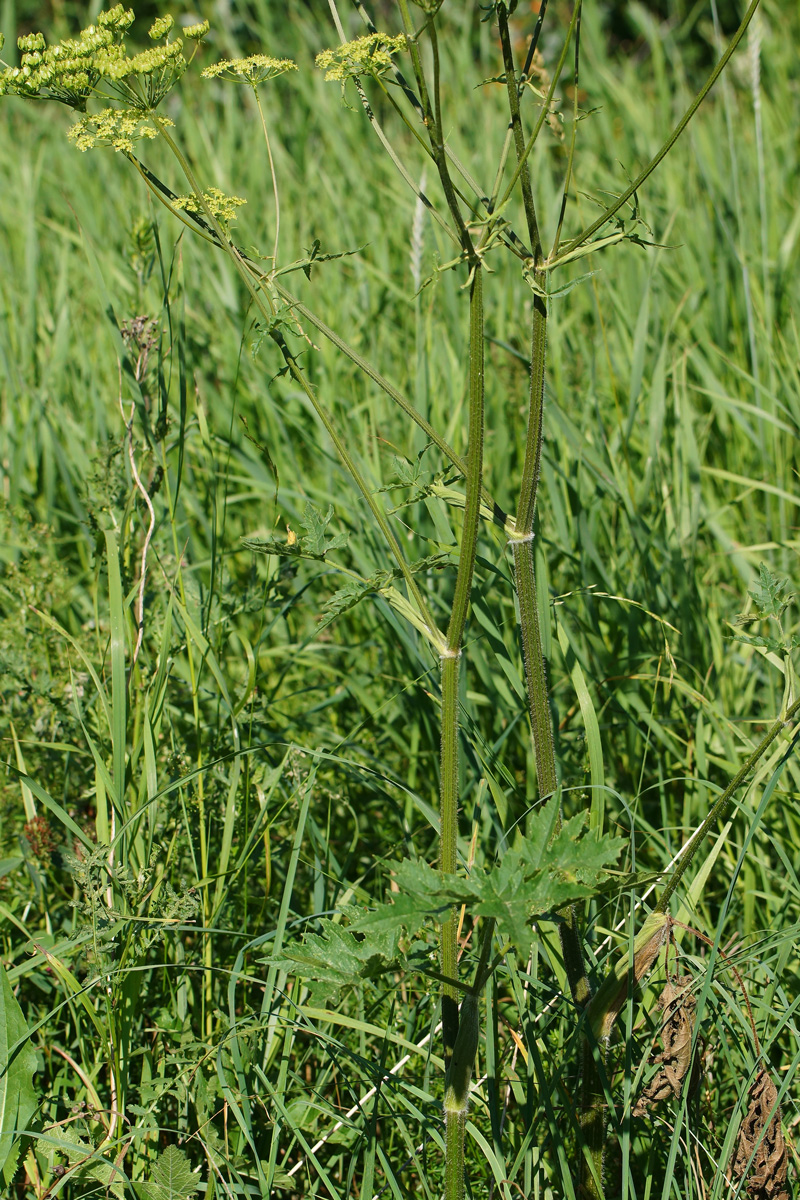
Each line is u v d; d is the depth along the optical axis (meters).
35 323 3.66
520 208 4.10
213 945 1.88
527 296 3.49
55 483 3.20
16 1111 1.47
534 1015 1.66
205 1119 1.52
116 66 1.23
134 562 2.25
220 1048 1.54
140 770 1.96
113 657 1.74
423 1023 1.80
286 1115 1.46
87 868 1.58
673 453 2.77
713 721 2.11
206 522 2.66
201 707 2.32
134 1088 1.62
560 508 2.48
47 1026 1.74
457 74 5.42
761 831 1.80
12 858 1.85
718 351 3.07
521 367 3.01
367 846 2.24
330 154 4.97
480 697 2.30
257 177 4.54
